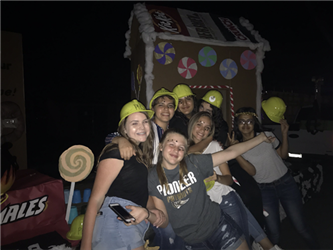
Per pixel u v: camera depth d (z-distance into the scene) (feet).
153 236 8.25
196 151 7.84
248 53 16.16
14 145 11.05
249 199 9.50
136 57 16.56
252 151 9.54
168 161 6.44
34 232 8.34
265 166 9.53
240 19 17.85
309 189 16.97
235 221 7.69
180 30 14.78
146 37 13.58
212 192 7.89
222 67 15.57
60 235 8.61
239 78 16.07
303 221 9.71
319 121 23.32
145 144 7.31
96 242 5.81
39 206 8.36
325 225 13.17
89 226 5.57
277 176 9.60
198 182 6.73
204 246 7.06
